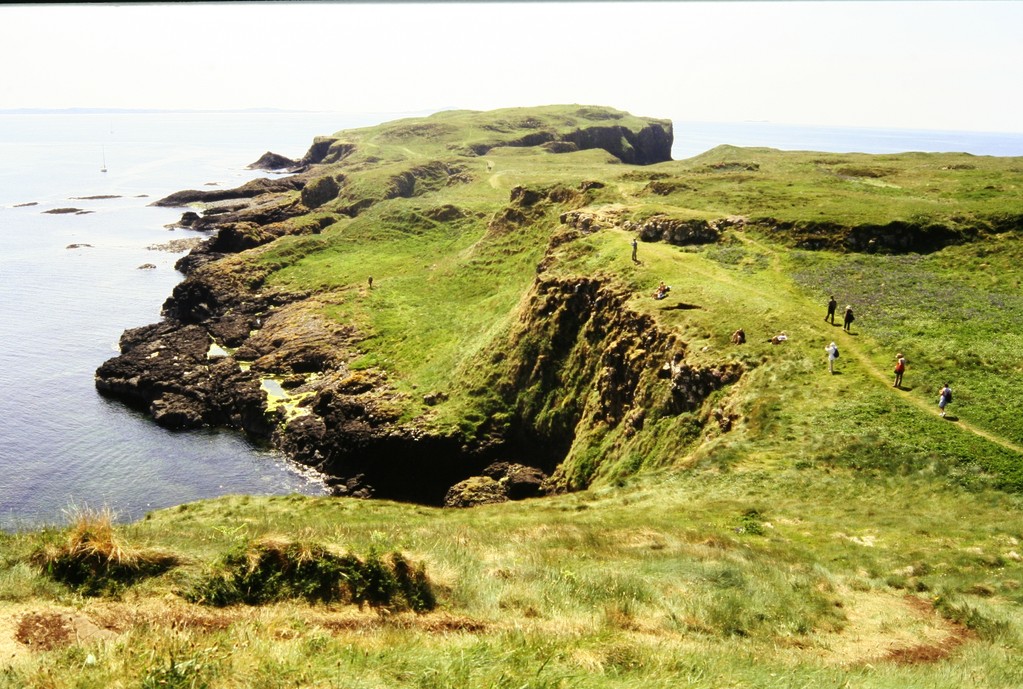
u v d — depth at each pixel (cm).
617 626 1502
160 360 8156
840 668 1406
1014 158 11838
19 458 6153
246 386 7569
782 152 16750
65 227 16738
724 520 2891
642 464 4581
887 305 5100
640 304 5616
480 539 2295
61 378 8088
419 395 6944
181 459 6444
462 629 1362
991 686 1334
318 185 17488
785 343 4538
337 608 1379
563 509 3362
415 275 10738
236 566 1391
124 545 1382
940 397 3650
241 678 908
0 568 1293
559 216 9919
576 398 5984
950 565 2262
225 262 11256
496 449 6162
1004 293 5281
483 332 7788
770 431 3766
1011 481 2959
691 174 11788
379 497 6131
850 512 2880
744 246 6806
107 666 915
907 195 8356
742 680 1116
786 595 1927
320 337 8756
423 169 18688
